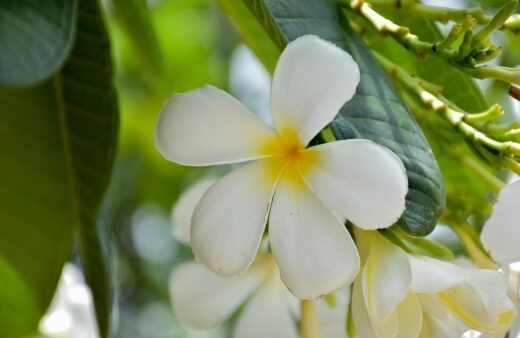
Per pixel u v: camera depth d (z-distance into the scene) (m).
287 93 0.51
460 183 0.58
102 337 0.59
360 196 0.49
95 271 0.59
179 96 0.51
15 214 0.60
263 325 0.61
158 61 0.70
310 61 0.50
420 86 0.57
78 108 0.58
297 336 0.61
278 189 0.51
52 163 0.59
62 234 0.61
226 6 0.61
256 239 0.50
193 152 0.51
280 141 0.51
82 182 0.59
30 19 0.48
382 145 0.51
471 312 0.52
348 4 0.56
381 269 0.51
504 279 0.52
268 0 0.53
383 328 0.51
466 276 0.52
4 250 0.61
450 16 0.57
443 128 0.57
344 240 0.50
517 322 0.55
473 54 0.54
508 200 0.50
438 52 0.55
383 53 0.59
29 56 0.47
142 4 0.66
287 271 0.50
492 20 0.53
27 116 0.59
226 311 0.60
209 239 0.51
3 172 0.60
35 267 0.61
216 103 0.51
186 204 0.58
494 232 0.50
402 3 0.58
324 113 0.50
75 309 0.87
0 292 0.62
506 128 0.54
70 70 0.57
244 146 0.51
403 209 0.49
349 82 0.50
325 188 0.50
